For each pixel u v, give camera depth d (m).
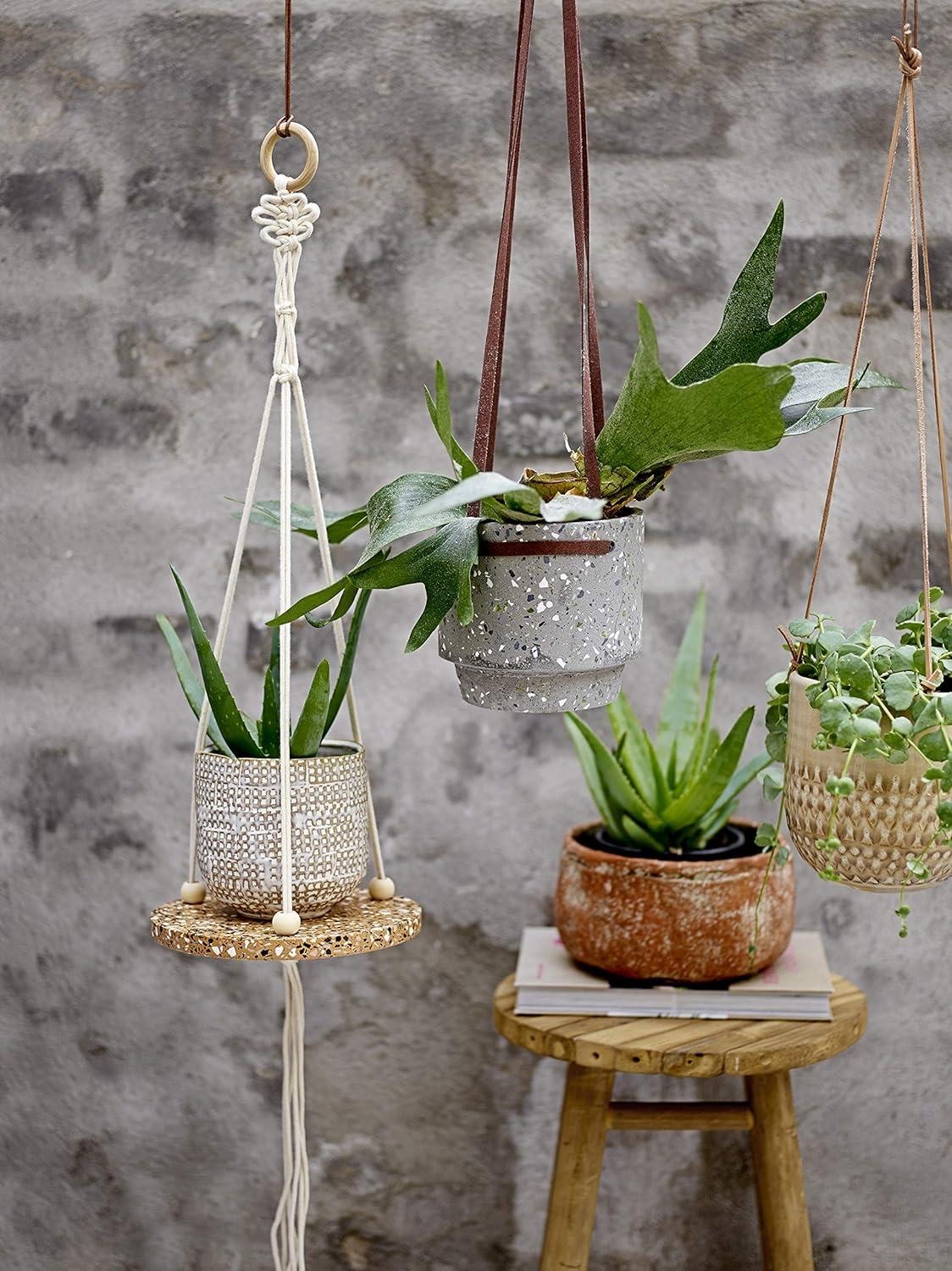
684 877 1.09
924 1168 1.33
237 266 1.29
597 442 0.83
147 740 1.32
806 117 1.28
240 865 0.87
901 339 1.29
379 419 1.29
